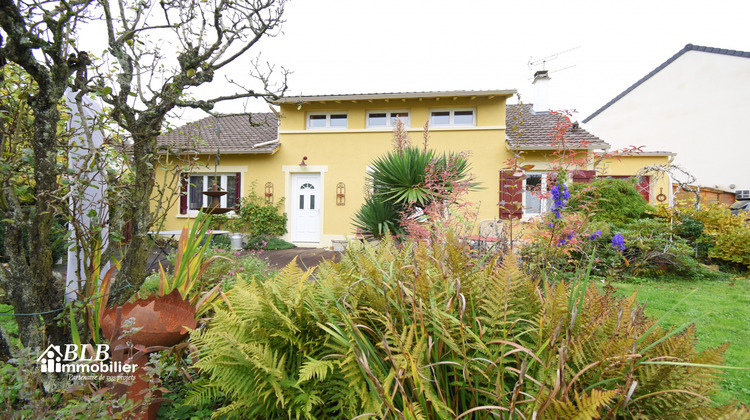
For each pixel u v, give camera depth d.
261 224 10.65
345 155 10.77
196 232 2.51
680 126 16.55
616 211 7.44
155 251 6.37
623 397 1.00
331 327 1.53
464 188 3.71
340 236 10.70
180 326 1.83
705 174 16.02
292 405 1.36
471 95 9.86
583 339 1.18
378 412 1.14
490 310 1.33
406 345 1.18
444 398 1.25
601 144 9.25
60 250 4.54
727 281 5.97
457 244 1.67
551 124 10.93
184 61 2.59
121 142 2.56
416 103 10.48
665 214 8.05
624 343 1.07
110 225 2.32
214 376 1.53
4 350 1.90
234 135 12.05
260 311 1.62
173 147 3.08
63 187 2.03
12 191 1.97
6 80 2.32
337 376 1.48
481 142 10.12
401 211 5.01
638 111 17.34
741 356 2.82
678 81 16.61
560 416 0.97
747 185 15.24
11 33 1.73
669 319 3.73
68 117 2.54
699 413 1.05
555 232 2.30
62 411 1.36
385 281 1.48
